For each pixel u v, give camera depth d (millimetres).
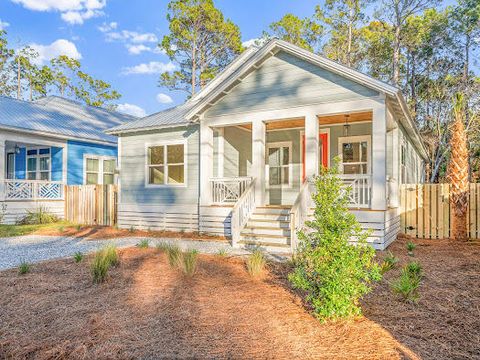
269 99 10805
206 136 11984
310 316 4320
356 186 11883
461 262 7203
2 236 12047
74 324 4094
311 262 4594
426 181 27891
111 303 4773
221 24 28156
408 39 27562
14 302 4859
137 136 13922
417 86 28812
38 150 18766
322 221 4453
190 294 5141
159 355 3352
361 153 12516
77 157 18359
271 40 10328
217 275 6297
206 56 29453
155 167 13625
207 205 11969
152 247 9211
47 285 5641
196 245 9961
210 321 4145
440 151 26906
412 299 4762
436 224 11156
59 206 17016
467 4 26328
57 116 19984
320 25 28812
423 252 8461
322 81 10000
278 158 13930
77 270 6648
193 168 12633
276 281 5930
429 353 3352
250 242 9492
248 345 3539
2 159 15055
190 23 27844
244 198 10281
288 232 9633
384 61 29516
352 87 9602
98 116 23203
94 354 3400
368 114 11188
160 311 4461
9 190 15344
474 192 10750
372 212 8977
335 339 3668
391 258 6219
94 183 19266
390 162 11508
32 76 41406
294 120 11883
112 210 14922
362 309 4531
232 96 11469
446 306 4598
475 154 25297
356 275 4203
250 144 14914
